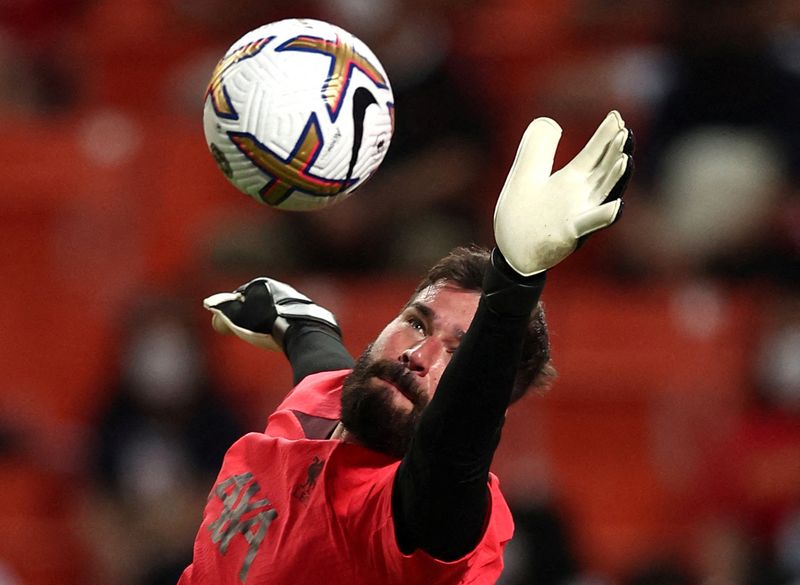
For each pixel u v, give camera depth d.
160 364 27.73
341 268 29.61
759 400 27.47
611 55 34.41
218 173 31.72
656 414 27.53
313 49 12.61
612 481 27.23
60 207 30.75
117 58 35.31
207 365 28.02
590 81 33.38
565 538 25.33
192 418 27.58
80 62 35.69
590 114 32.88
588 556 26.28
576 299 28.27
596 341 27.86
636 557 26.25
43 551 27.03
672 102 33.03
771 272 29.86
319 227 29.83
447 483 10.47
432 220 30.22
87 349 29.77
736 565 25.89
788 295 29.19
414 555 10.71
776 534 26.25
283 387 27.80
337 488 11.55
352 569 11.38
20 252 30.53
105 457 27.56
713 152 31.67
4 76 34.53
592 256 29.94
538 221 10.30
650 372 27.67
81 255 30.62
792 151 32.19
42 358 29.86
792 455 26.88
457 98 31.92
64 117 33.38
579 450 27.36
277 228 30.03
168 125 32.44
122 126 32.47
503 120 33.00
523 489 25.89
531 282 10.32
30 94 34.62
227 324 15.70
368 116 12.67
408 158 31.20
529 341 11.98
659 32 34.47
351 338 27.86
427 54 32.81
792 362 27.48
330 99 12.49
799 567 25.64
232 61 12.64
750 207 30.45
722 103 32.88
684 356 27.78
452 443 10.41
